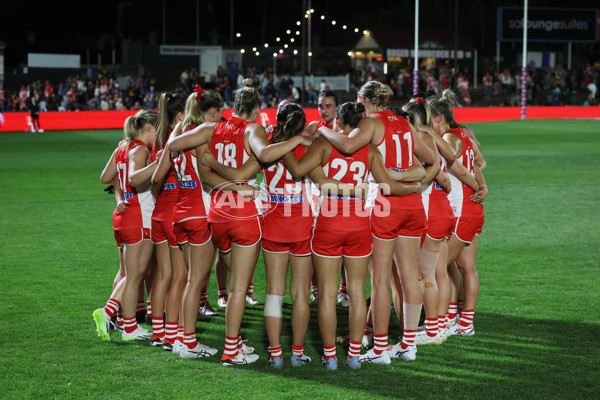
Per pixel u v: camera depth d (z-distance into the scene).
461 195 6.72
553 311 7.57
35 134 32.94
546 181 17.78
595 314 7.45
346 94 50.19
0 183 17.75
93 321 7.23
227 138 5.84
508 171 19.70
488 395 5.37
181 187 6.16
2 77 47.47
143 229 6.55
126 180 6.54
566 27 52.81
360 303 5.92
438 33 56.47
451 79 51.16
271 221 5.89
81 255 10.27
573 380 5.65
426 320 6.61
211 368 5.98
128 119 6.65
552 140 29.00
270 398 5.32
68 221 12.91
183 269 6.46
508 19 52.09
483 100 51.97
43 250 10.55
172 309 6.44
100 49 69.31
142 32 67.25
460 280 7.56
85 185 17.52
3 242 11.09
